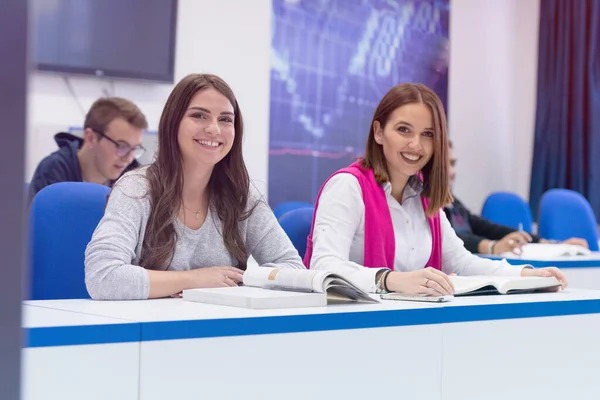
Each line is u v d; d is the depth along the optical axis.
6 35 0.30
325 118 4.87
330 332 1.21
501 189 5.67
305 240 2.31
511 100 5.68
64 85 3.96
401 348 1.29
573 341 1.54
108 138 3.93
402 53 5.20
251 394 1.14
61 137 3.89
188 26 4.30
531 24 5.66
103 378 1.02
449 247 2.26
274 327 1.16
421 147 2.04
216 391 1.11
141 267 1.59
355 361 1.24
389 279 1.63
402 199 2.16
